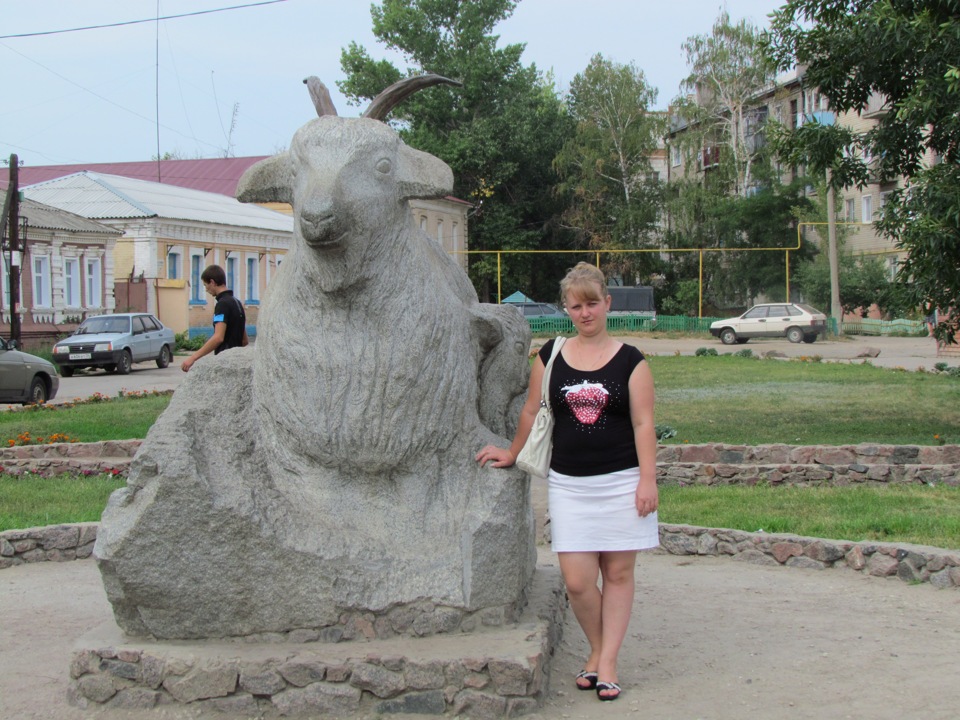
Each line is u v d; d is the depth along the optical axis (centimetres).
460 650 449
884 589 658
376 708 443
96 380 2555
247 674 446
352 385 480
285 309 493
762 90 5103
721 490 977
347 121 488
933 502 884
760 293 4944
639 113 5269
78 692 461
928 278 1196
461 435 500
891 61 1238
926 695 466
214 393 504
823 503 895
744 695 470
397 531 485
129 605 468
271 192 502
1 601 658
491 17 5012
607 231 5300
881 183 1321
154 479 461
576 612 478
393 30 4925
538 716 443
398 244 489
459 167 4903
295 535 463
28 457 1188
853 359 2905
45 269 3516
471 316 529
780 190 4747
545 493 1012
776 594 653
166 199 4138
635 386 458
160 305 3891
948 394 1811
